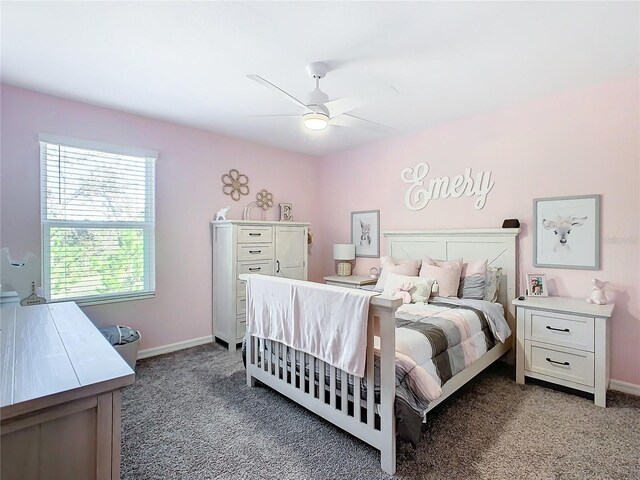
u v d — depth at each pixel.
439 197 3.62
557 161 2.84
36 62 2.26
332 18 1.79
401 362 1.73
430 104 3.04
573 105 2.75
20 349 1.18
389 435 1.64
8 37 1.96
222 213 3.71
